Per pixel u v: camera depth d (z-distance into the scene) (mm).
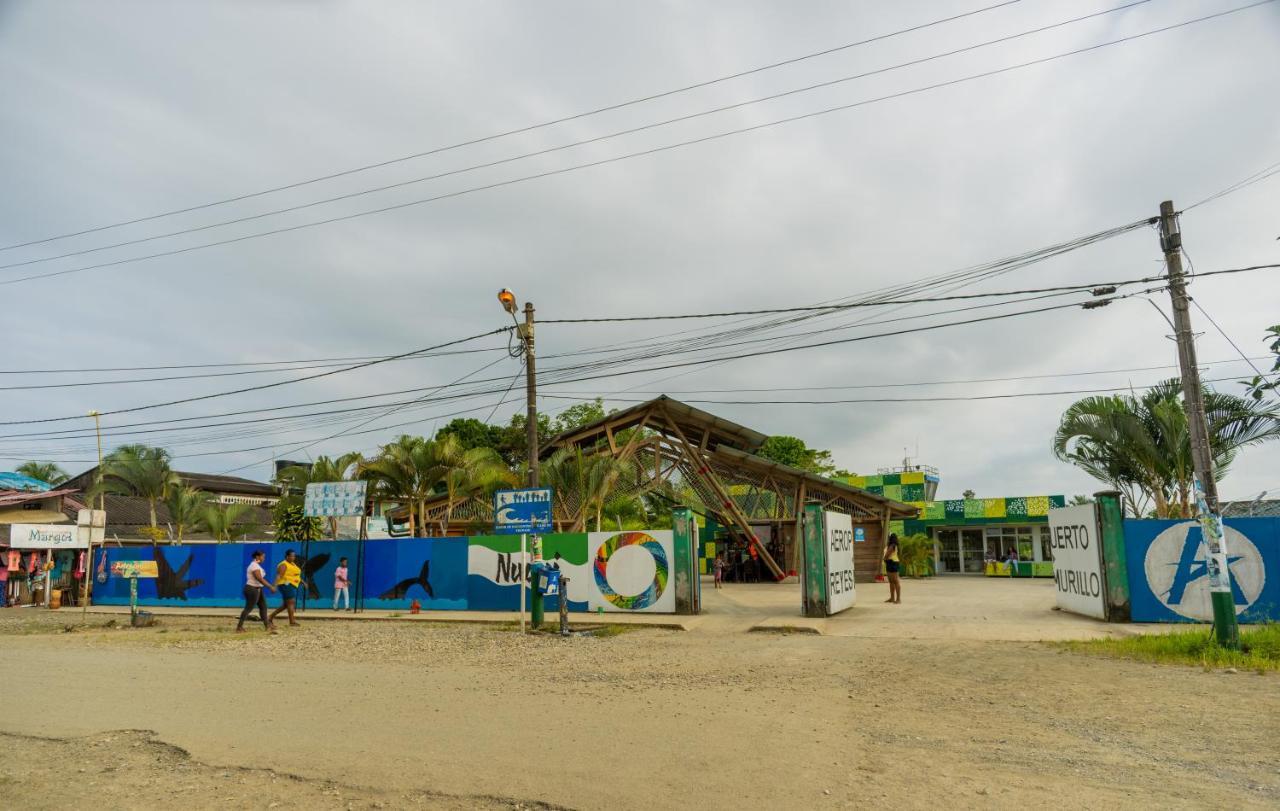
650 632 15586
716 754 6016
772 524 34094
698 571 18266
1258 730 6684
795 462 56906
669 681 9586
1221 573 10930
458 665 11383
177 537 40812
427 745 6410
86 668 11070
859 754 5996
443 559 21016
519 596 20047
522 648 13359
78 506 36469
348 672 10656
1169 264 12219
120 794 5258
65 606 25500
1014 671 9852
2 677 10242
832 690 8797
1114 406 18156
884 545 32875
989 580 35500
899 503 32531
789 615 17422
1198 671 9617
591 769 5648
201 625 18719
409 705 8148
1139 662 10367
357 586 21578
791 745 6281
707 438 31203
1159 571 14539
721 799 4957
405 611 20609
